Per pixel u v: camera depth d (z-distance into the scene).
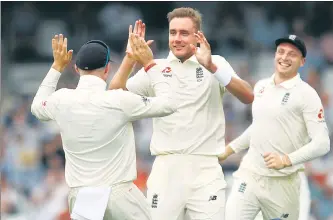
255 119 29.22
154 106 23.89
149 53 24.34
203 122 26.59
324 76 67.00
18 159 54.62
